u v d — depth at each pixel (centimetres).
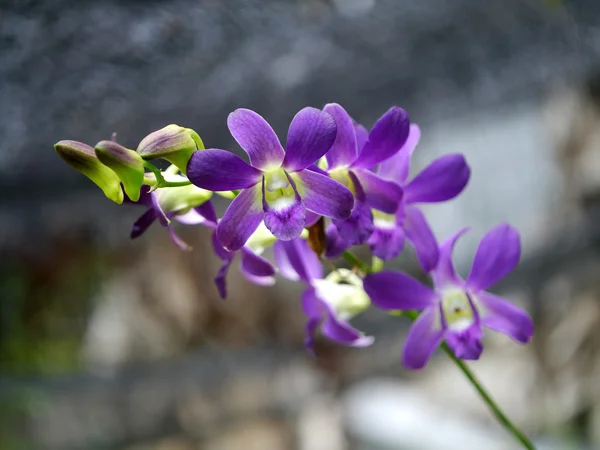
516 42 37
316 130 14
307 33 36
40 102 35
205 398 63
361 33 36
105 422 62
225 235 15
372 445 58
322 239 16
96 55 34
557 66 40
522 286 59
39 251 64
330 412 62
